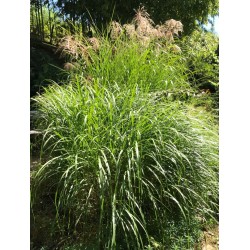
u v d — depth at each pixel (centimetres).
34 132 316
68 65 425
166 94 383
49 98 347
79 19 704
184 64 477
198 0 740
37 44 659
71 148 285
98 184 269
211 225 305
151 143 284
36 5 730
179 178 272
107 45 438
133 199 250
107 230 259
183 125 307
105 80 374
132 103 306
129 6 680
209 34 771
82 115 293
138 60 409
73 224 284
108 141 276
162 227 268
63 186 273
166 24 496
